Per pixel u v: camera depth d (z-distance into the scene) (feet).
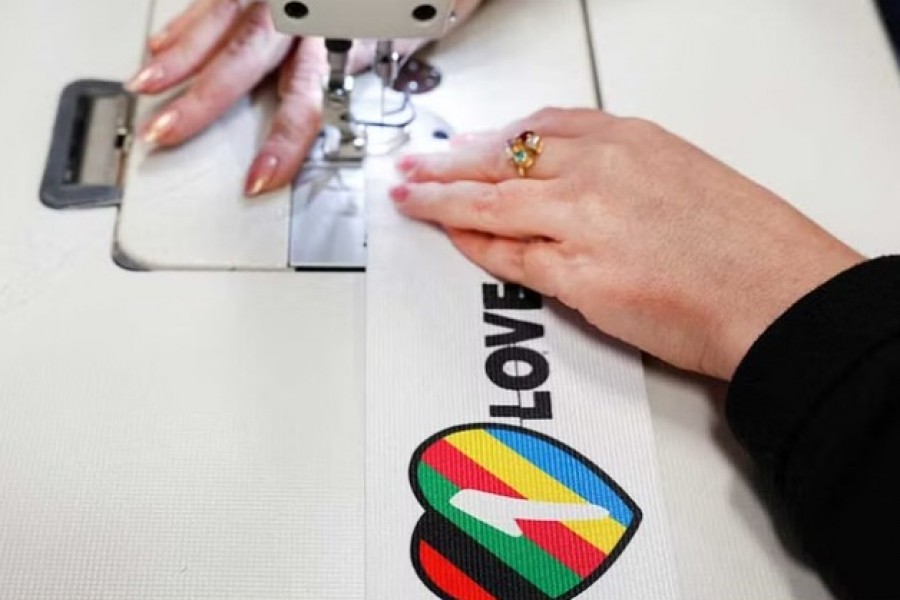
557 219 2.24
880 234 2.45
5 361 2.18
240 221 2.43
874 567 1.84
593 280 2.18
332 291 2.34
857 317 1.87
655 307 2.14
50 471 2.04
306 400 2.16
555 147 2.35
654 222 2.17
